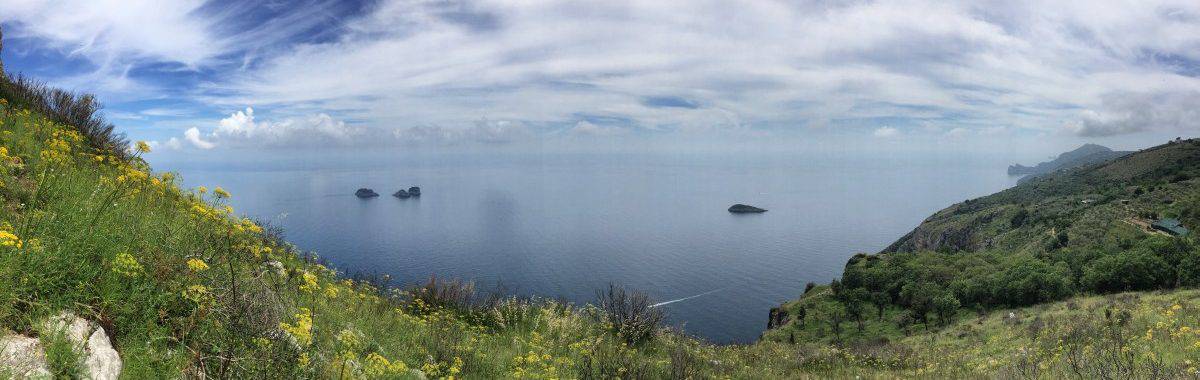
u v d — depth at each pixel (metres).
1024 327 27.11
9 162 6.16
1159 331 14.88
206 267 4.74
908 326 81.62
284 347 4.85
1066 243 118.31
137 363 3.82
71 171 6.45
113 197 5.69
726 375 12.91
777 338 95.12
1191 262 58.25
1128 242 101.00
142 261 4.68
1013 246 142.25
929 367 15.90
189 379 4.03
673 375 11.05
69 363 3.32
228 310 4.57
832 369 16.03
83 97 12.14
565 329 13.27
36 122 9.28
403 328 9.34
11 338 3.25
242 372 4.35
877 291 102.19
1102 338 15.32
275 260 7.35
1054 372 11.48
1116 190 162.00
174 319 4.42
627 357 11.82
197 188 7.66
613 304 16.00
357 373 5.54
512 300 14.34
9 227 4.18
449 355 8.54
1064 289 66.06
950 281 93.94
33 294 3.69
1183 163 176.25
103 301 3.97
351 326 7.15
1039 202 183.00
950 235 190.62
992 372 13.48
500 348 10.56
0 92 10.65
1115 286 62.81
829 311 102.06
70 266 4.06
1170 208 123.69
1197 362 10.59
